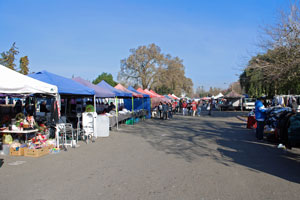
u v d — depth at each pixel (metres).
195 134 12.79
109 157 7.50
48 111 13.40
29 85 7.78
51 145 8.33
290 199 4.22
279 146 8.91
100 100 22.92
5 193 4.55
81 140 10.83
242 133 13.04
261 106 10.55
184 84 54.59
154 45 43.84
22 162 6.88
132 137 11.74
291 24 13.76
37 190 4.70
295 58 13.23
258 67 15.19
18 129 8.11
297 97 17.11
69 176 5.58
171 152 8.26
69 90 9.73
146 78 44.34
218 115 29.38
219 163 6.76
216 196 4.36
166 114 23.28
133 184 5.02
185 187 4.83
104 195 4.43
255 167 6.34
